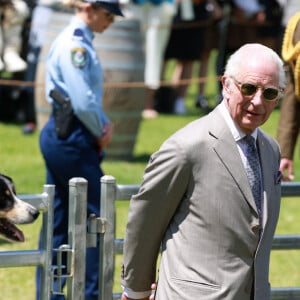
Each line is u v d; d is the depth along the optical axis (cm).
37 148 2377
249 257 855
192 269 849
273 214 876
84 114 1256
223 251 848
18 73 2731
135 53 2209
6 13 2659
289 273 1540
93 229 1009
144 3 2905
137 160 2300
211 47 3075
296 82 1145
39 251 979
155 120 2903
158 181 853
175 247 861
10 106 2733
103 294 1025
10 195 1114
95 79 1281
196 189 850
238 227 848
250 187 859
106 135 1285
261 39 2988
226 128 859
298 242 1084
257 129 884
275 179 885
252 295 860
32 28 2664
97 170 1269
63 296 1152
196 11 3006
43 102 2220
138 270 886
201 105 3131
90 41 1294
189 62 3052
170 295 852
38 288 1161
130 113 2220
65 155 1259
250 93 841
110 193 1015
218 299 840
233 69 850
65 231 1264
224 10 2967
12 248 1556
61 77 1280
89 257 1170
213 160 848
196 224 852
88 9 1289
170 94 3050
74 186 991
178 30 3012
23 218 1111
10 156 2252
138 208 868
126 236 885
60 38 1295
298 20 1153
